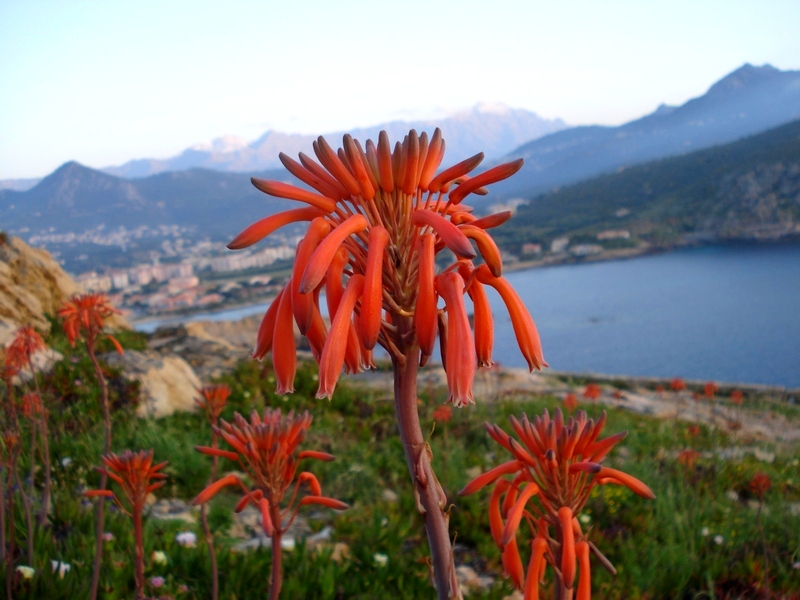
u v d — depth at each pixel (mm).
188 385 8859
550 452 1623
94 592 3242
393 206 1503
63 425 6203
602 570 4535
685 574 4387
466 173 1547
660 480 6184
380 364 13922
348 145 1455
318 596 4012
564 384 14203
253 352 1574
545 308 74625
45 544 3920
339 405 9594
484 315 1479
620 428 8820
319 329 1471
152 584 3666
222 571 4086
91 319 3580
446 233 1326
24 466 5215
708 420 10773
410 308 1479
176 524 4891
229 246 1457
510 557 1787
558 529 1677
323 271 1308
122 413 7098
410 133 1449
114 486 5277
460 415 8859
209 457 6324
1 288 10469
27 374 7145
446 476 5969
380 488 6340
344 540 5121
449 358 1330
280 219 1495
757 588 4301
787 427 10617
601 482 1729
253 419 2293
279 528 2211
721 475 6695
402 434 1465
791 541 4793
